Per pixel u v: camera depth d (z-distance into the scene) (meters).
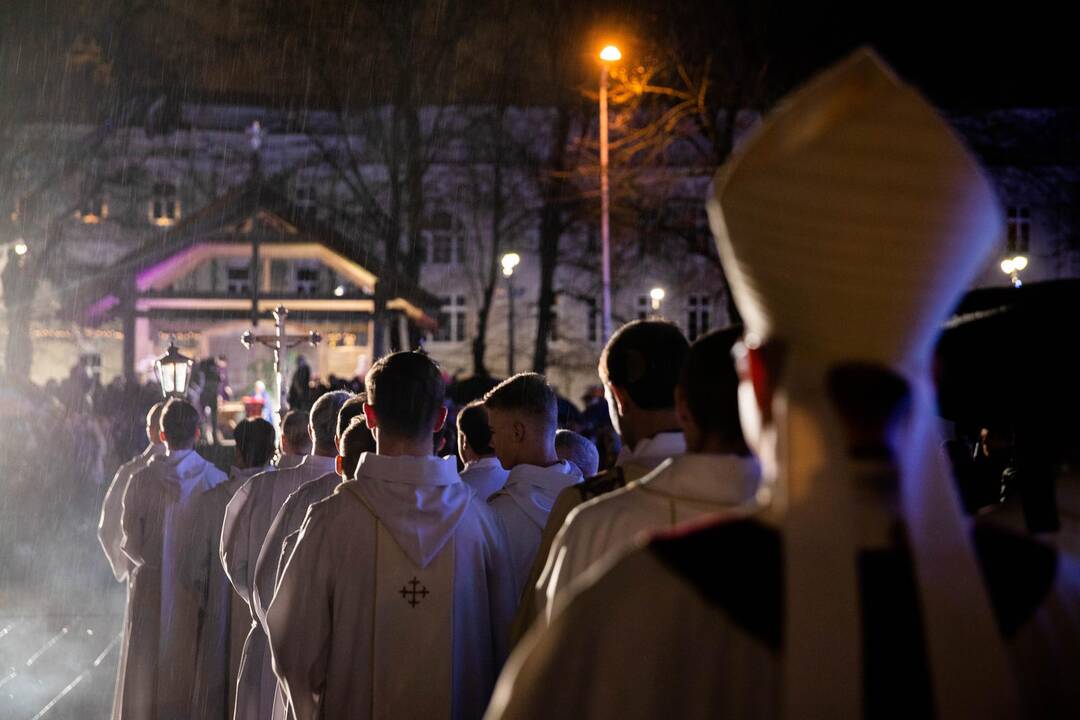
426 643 3.57
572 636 1.37
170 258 24.62
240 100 42.75
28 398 18.73
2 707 8.29
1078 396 1.81
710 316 43.16
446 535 3.64
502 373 43.53
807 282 1.22
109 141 40.06
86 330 31.06
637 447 2.85
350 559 3.58
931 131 1.15
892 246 1.18
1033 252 39.97
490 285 37.34
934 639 1.25
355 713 3.55
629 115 29.55
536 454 4.19
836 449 1.27
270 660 5.23
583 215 32.66
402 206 34.53
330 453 5.50
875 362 1.25
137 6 31.52
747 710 1.27
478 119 39.38
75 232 40.28
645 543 1.39
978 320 1.86
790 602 1.26
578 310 43.72
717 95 29.78
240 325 29.94
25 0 30.98
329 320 25.52
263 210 24.69
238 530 5.43
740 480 2.20
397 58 33.16
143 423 21.08
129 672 6.61
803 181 1.18
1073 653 1.36
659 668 1.31
